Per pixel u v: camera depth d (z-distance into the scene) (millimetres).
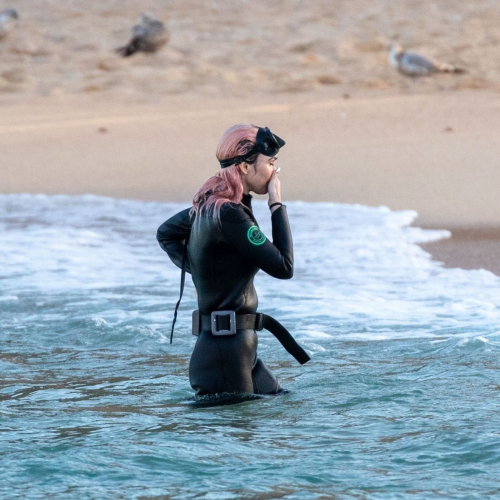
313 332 24938
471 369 20141
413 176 53094
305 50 120250
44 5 150375
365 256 36000
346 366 20953
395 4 148250
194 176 57469
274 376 18406
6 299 30281
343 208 46125
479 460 13922
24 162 64625
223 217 16734
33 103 94375
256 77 106000
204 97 96125
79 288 32000
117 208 48969
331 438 15250
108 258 37344
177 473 13617
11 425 16391
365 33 128375
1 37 125000
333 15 141750
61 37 128750
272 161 17438
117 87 102625
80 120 82500
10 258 37250
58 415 17062
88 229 43531
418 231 40438
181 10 147875
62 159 65188
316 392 18391
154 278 33688
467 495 12516
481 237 39031
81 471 13766
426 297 29391
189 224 17922
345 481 13156
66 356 22734
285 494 12688
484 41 123188
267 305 28734
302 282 32094
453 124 71000
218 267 17141
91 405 17875
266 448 14781
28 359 22438
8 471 13766
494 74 104562
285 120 77875
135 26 115062
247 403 17406
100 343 24219
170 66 113125
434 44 121750
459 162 56125
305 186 52219
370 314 27141
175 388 19219
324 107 84750
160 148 67812
